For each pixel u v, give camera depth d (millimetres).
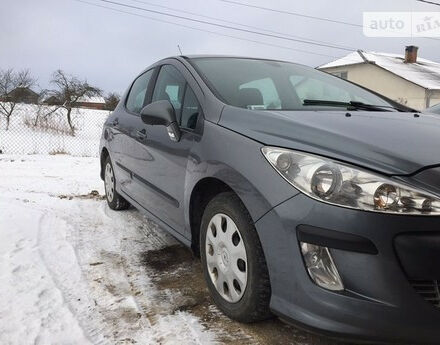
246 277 2389
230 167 2438
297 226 2061
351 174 1990
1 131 18922
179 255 3727
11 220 4301
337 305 1956
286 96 3270
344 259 1938
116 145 4625
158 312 2742
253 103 3012
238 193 2359
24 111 21094
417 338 1891
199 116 2963
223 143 2582
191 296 2965
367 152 2092
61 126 20156
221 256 2625
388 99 3742
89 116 22875
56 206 5246
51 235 4043
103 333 2490
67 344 2354
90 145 16781
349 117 2652
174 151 3113
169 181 3211
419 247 1868
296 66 3932
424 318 1880
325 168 2041
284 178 2150
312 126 2377
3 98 21094
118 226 4496
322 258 1998
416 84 27703
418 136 2303
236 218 2424
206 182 2740
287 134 2359
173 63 3719
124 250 3828
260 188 2229
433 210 1886
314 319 2023
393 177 1956
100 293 2986
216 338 2438
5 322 2527
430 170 1981
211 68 3391
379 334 1906
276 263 2162
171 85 3582
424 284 1908
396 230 1883
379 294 1894
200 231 2830
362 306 1912
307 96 3373
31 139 17641
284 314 2152
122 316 2686
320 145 2191
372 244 1896
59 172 8352
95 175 8125
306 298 2047
